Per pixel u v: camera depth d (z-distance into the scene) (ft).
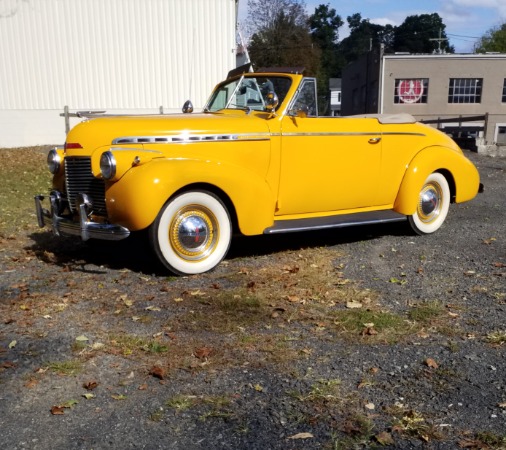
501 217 25.55
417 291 15.33
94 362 11.35
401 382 10.44
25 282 16.58
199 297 14.92
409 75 107.76
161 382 10.50
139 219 15.72
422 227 22.03
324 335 12.53
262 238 21.80
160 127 17.06
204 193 16.76
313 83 19.51
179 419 9.32
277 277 16.60
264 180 18.43
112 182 16.08
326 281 16.20
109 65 65.92
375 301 14.60
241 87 20.48
